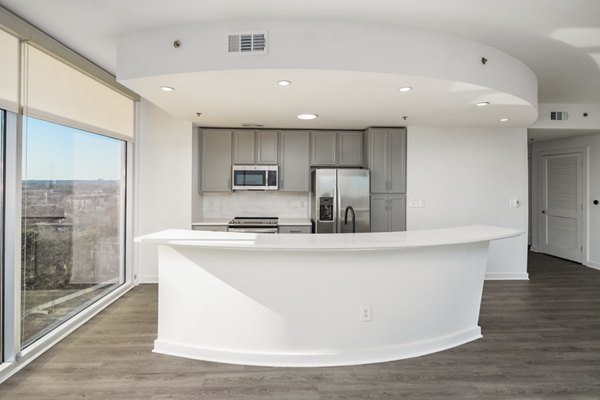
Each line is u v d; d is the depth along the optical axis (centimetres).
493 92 334
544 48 331
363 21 275
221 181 530
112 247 453
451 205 529
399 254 291
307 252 279
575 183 652
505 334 337
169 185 498
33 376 262
